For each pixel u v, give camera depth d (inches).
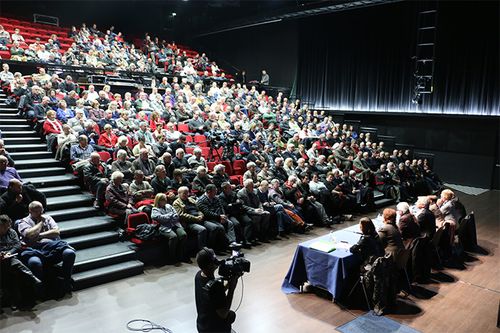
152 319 190.1
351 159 494.6
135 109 460.8
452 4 564.1
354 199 399.5
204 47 888.3
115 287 222.8
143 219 261.3
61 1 781.9
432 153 601.6
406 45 612.7
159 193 265.0
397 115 615.8
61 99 413.4
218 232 278.4
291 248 297.1
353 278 214.4
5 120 364.5
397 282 220.7
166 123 451.5
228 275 146.4
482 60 548.4
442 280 249.9
